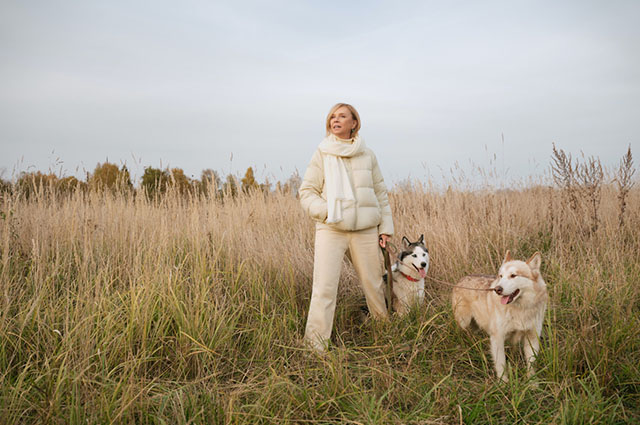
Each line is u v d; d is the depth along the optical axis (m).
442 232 6.14
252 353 3.31
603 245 5.27
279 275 4.55
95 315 3.10
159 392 2.61
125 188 6.40
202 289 3.71
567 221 6.29
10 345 2.92
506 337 3.29
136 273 3.81
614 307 3.50
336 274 3.71
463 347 3.44
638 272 4.30
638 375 2.70
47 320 3.18
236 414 2.27
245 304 3.88
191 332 3.22
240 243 5.27
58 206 5.28
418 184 8.15
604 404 2.44
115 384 2.50
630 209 6.34
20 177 5.27
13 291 3.60
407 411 2.52
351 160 3.83
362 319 4.28
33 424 2.20
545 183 8.48
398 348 3.41
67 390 2.40
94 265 4.12
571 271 4.63
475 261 5.59
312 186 3.86
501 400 2.58
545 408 2.48
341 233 3.77
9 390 2.41
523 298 3.03
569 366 2.82
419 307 4.18
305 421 2.35
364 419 2.31
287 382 2.60
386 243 4.08
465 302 3.64
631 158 5.64
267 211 7.28
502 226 6.34
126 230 5.02
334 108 3.83
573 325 3.65
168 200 6.13
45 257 4.24
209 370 2.96
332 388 2.63
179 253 4.86
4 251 3.85
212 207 5.98
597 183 5.94
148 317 3.23
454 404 2.50
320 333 3.61
